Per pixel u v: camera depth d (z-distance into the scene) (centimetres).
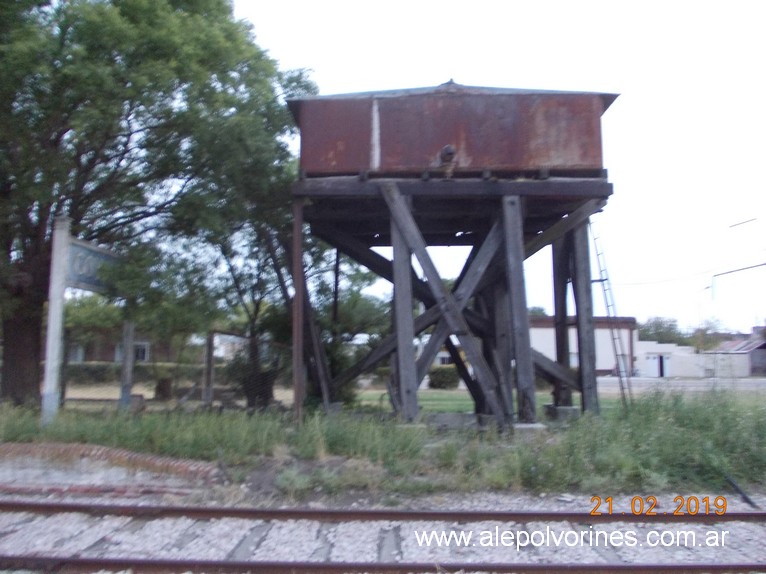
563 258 1585
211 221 1483
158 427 1187
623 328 5375
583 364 1474
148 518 856
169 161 1568
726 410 1289
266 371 1766
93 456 1080
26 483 1044
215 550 745
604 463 1053
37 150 1418
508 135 1425
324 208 1549
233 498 964
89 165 1516
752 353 5662
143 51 1372
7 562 684
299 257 1423
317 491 1000
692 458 1094
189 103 1448
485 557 735
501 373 1596
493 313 1653
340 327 1925
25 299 1559
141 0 1355
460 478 1027
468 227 1688
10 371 1573
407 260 1401
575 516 854
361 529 818
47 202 1427
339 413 1489
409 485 1005
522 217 1427
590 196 1416
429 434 1318
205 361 1738
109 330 2056
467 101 1435
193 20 1452
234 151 1492
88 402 1727
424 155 1425
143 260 1464
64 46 1302
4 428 1180
